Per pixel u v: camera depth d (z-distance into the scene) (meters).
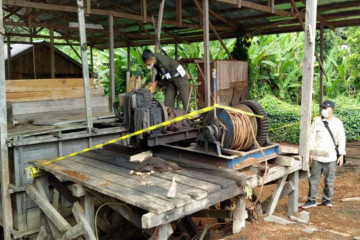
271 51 17.83
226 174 4.44
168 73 6.09
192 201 3.72
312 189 5.87
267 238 4.35
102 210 6.00
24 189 5.72
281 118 14.60
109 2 11.79
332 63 19.64
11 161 5.90
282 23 12.29
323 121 5.68
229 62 12.79
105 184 4.16
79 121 7.00
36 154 5.94
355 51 18.00
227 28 13.59
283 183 5.23
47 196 5.52
